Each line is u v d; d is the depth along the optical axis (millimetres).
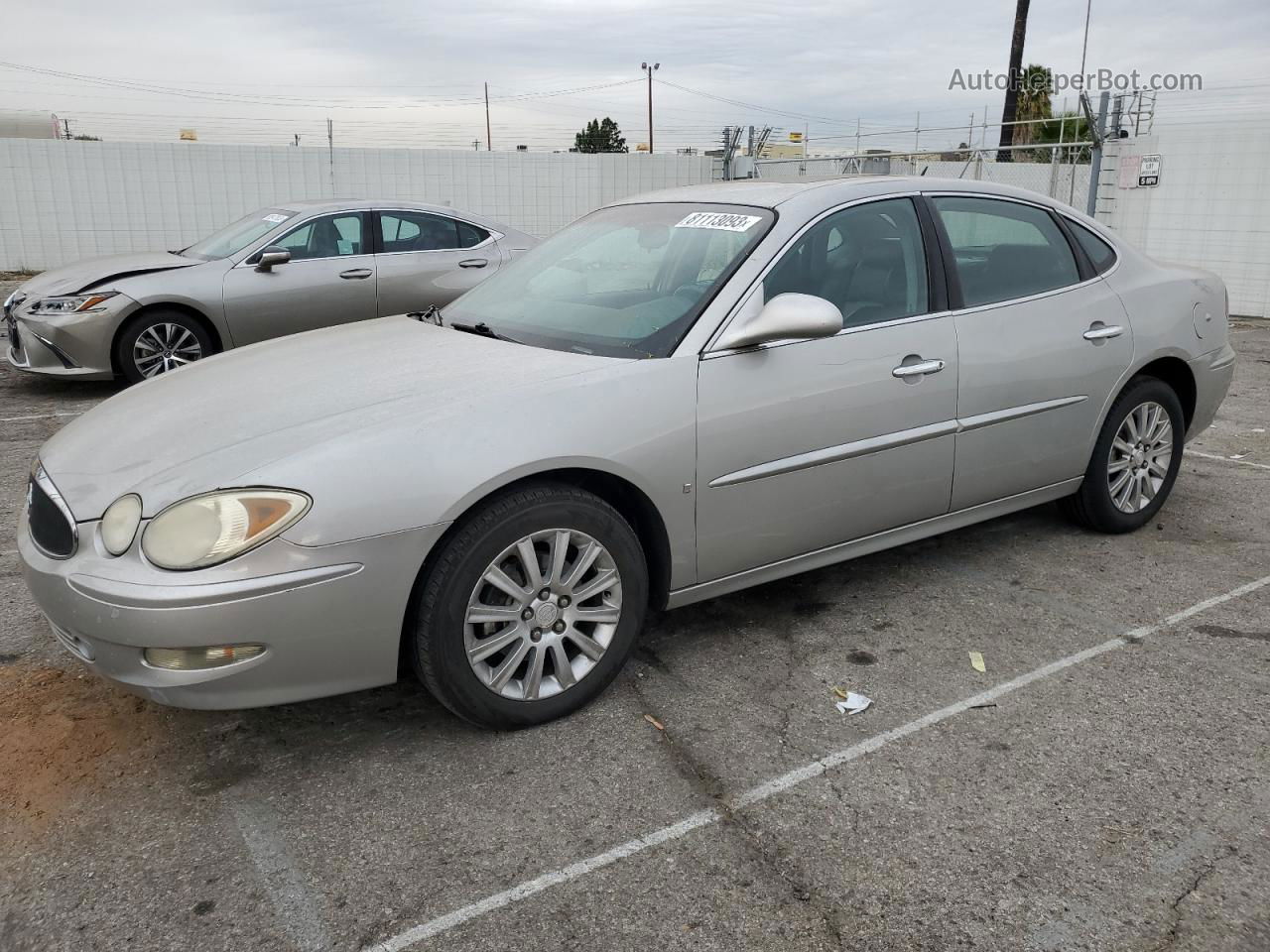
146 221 17719
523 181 19844
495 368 3057
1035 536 4621
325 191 18688
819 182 3721
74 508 2623
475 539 2713
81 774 2754
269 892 2299
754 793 2658
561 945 2127
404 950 2117
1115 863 2371
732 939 2141
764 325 3092
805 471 3342
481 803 2627
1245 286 12648
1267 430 6730
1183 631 3627
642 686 3242
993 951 2102
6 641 3543
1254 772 2738
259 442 2658
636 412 2967
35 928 2188
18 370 8352
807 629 3668
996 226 4016
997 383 3814
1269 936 2135
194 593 2414
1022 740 2910
